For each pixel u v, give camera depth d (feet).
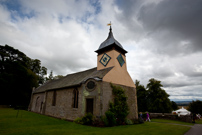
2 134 23.34
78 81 55.93
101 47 60.95
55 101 64.03
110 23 69.51
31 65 162.81
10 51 131.34
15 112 67.62
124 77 56.70
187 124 50.78
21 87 121.49
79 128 32.24
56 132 26.53
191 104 160.86
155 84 109.50
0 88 103.09
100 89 42.45
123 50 61.36
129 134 27.04
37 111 82.74
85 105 44.42
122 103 45.68
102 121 38.27
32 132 25.66
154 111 103.40
